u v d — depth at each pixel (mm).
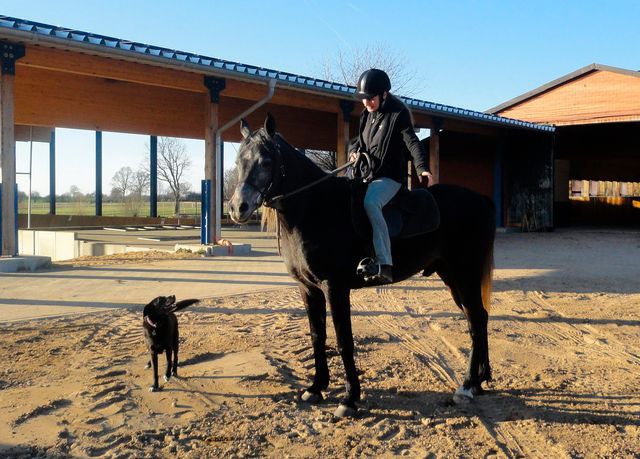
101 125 21516
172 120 23516
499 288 10961
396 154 5109
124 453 4027
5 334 7020
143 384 5426
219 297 9594
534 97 26766
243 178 4582
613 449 4188
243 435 4359
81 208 41656
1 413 4664
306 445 4242
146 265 13414
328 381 5223
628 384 5605
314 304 5211
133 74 13578
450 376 5863
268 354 6422
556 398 5238
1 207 11992
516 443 4336
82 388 5250
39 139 25516
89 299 9203
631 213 37594
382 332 7508
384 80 5078
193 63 13188
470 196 5648
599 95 24984
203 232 16062
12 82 11703
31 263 12273
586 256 16391
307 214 4828
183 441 4246
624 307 9234
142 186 44469
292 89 15875
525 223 26250
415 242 5211
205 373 5750
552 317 8508
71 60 12539
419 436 4426
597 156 35125
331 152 29312
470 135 28219
